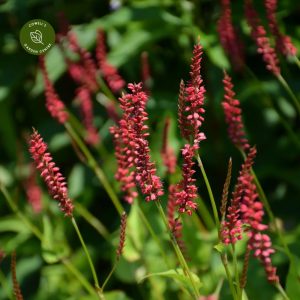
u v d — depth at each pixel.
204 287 2.33
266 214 3.33
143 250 2.65
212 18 3.37
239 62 2.55
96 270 3.49
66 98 3.92
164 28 3.36
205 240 2.60
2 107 3.96
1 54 3.84
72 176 3.52
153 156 3.03
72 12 3.83
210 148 3.49
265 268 1.52
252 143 3.56
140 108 1.56
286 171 3.43
